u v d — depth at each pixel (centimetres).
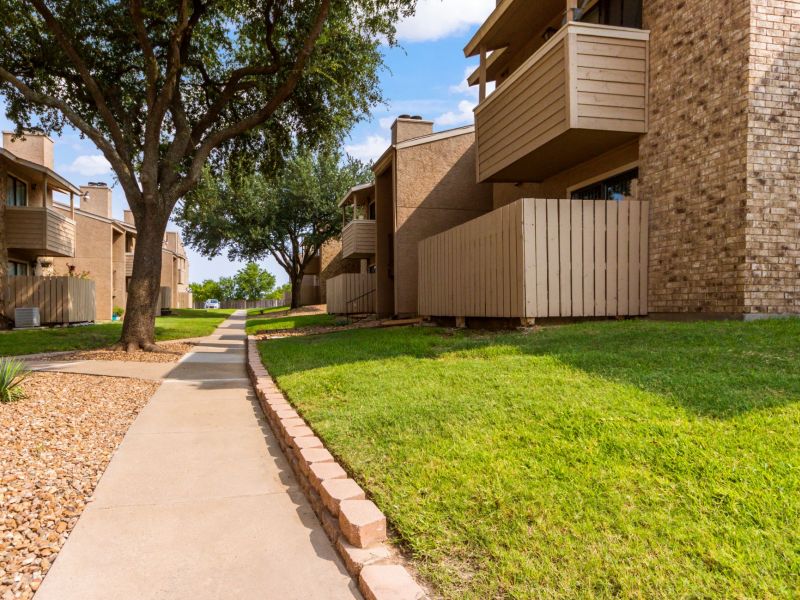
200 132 1323
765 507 224
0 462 381
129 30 1224
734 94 640
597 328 677
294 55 1256
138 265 1135
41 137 1994
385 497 280
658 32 775
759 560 194
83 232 2516
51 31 1104
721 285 655
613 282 777
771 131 630
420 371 559
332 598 219
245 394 663
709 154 677
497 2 1086
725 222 651
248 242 3422
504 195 1439
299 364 724
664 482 253
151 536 279
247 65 1431
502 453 309
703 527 217
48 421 502
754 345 477
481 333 878
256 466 393
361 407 445
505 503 253
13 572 243
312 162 3238
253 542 271
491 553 221
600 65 786
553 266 763
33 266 2056
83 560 253
